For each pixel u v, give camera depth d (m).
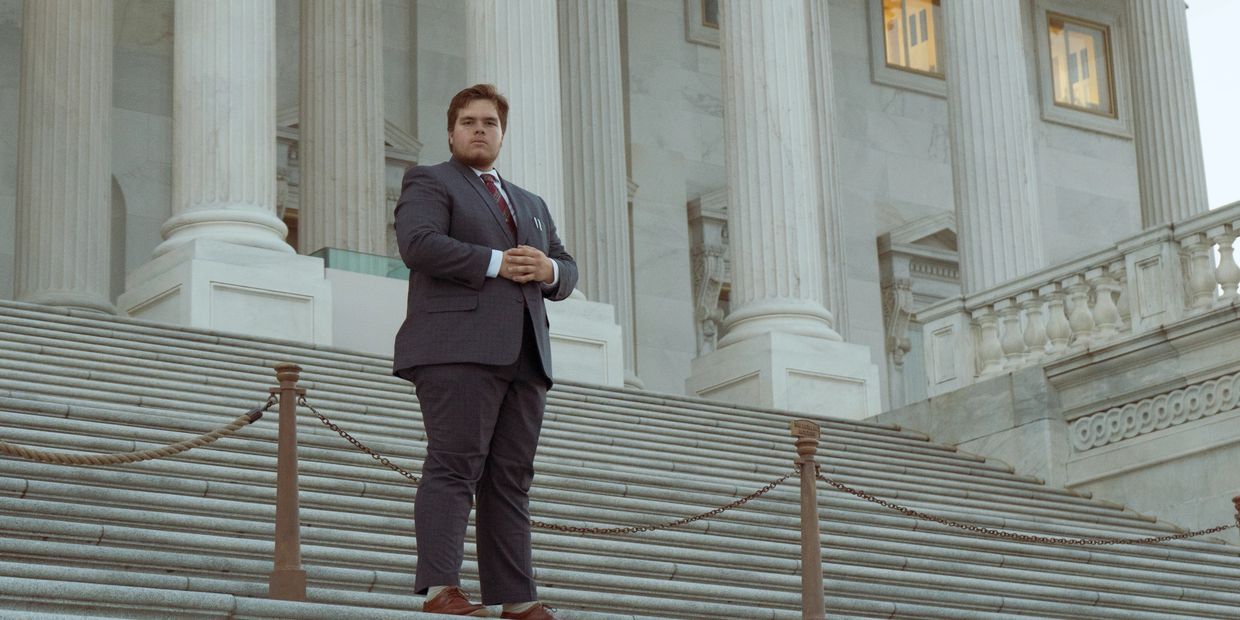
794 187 22.19
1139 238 18.02
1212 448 16.81
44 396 12.59
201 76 19.23
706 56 32.62
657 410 17.72
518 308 7.36
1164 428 17.31
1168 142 29.80
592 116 27.56
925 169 34.41
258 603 7.07
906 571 12.77
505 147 21.06
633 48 31.83
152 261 18.94
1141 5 30.31
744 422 18.19
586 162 27.34
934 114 34.84
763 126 22.27
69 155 21.95
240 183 19.11
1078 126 36.09
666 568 11.02
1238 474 16.56
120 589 7.04
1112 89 36.81
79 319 15.70
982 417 18.88
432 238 7.28
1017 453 18.42
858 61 34.22
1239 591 14.62
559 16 27.98
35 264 21.64
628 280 27.31
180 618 7.07
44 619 6.34
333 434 13.21
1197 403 17.03
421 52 29.88
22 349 14.22
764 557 12.02
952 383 19.61
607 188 27.38
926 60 34.97
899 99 34.50
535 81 21.31
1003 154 24.02
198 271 18.22
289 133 28.22
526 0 21.53
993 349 19.38
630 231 31.08
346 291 19.77
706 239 31.55
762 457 16.52
